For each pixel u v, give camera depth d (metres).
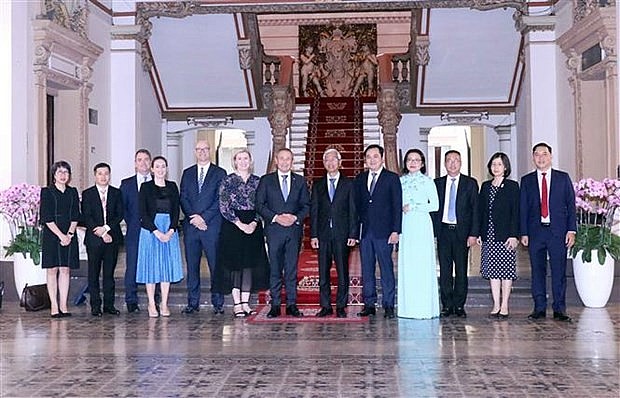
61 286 8.46
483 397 4.98
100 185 8.46
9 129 10.10
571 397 4.97
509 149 16.83
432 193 8.17
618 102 10.05
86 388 5.25
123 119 13.73
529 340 6.89
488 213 8.16
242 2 13.52
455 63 15.68
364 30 19.72
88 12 12.53
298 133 17.39
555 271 8.03
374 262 8.30
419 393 5.09
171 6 13.64
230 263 8.18
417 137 17.30
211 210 8.41
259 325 7.75
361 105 18.25
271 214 8.05
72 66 11.91
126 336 7.19
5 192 9.16
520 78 15.70
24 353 6.42
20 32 10.37
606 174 10.66
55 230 8.25
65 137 12.19
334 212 8.06
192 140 19.77
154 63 15.70
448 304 8.38
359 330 7.45
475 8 13.34
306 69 19.78
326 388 5.23
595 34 10.64
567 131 12.40
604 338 6.96
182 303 9.25
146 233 8.30
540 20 12.95
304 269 10.22
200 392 5.14
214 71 16.08
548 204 8.00
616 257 8.75
